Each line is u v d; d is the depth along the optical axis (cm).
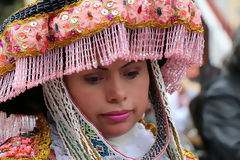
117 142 134
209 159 239
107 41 109
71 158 121
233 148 230
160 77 133
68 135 124
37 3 111
